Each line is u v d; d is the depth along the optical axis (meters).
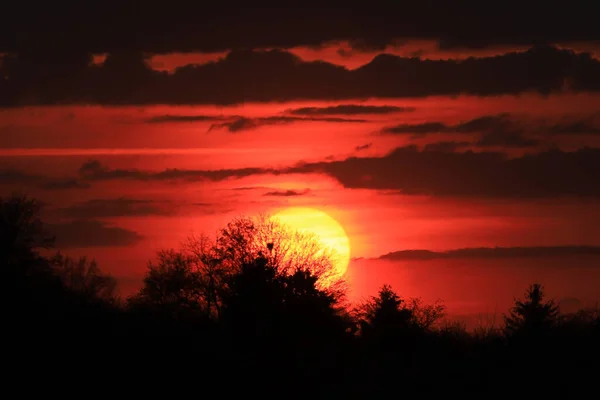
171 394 166.50
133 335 178.75
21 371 161.62
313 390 183.12
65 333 174.62
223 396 170.38
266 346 181.12
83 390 161.75
